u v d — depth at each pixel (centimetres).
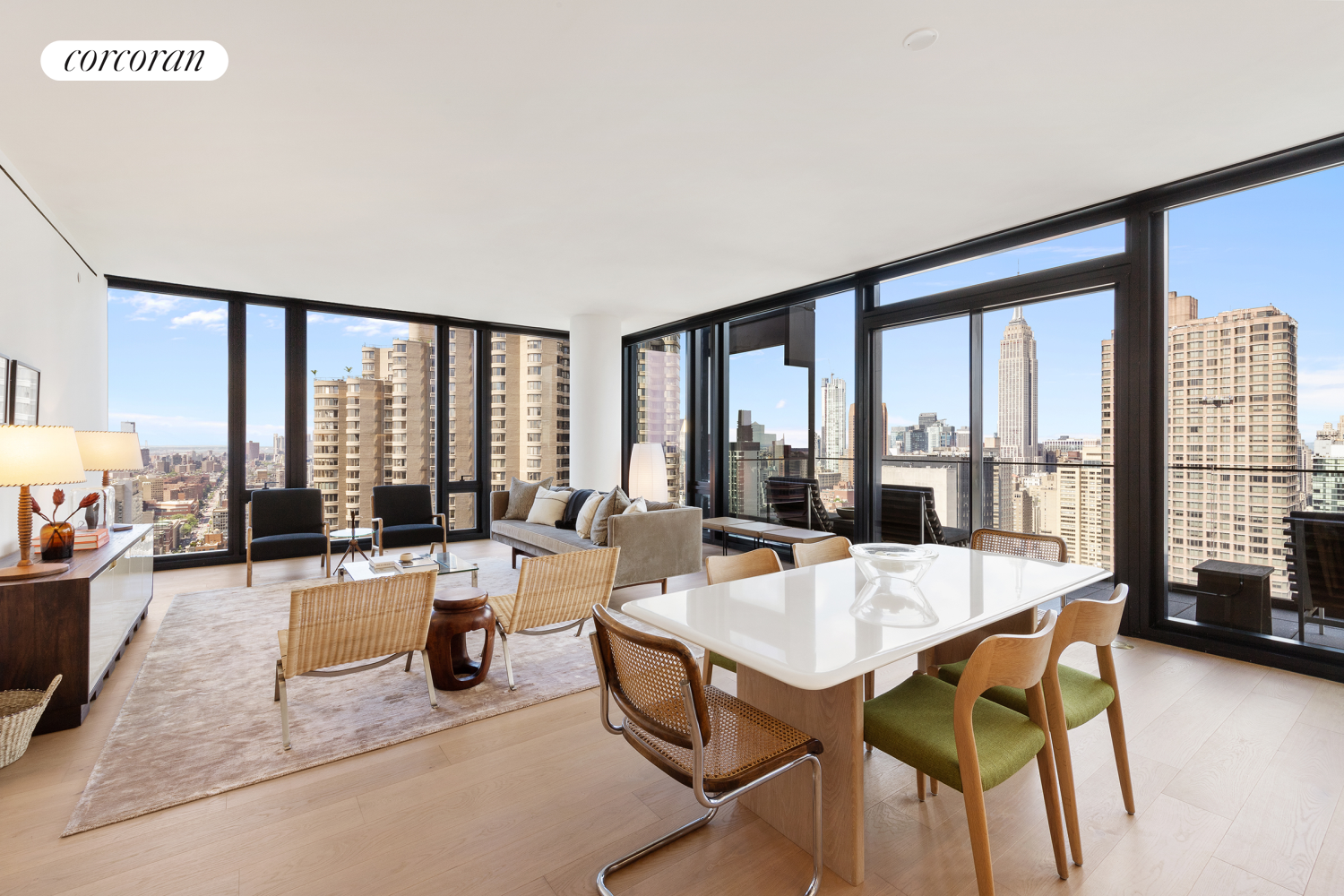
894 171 335
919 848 181
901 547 218
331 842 184
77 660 261
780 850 180
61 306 405
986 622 171
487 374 746
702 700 134
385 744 244
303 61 235
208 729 255
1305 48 228
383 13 208
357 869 172
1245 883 165
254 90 253
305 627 235
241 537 600
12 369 322
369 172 332
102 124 279
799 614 177
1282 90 256
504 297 621
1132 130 290
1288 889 162
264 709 276
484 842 184
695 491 739
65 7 203
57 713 256
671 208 386
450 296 613
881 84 254
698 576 557
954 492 464
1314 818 193
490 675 319
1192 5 206
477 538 745
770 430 636
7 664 251
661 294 610
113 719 268
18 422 334
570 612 317
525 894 162
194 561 580
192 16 209
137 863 174
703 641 155
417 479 704
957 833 188
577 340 698
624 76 247
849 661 137
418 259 489
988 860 143
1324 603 311
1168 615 364
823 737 174
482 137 296
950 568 238
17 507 336
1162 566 362
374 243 449
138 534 386
